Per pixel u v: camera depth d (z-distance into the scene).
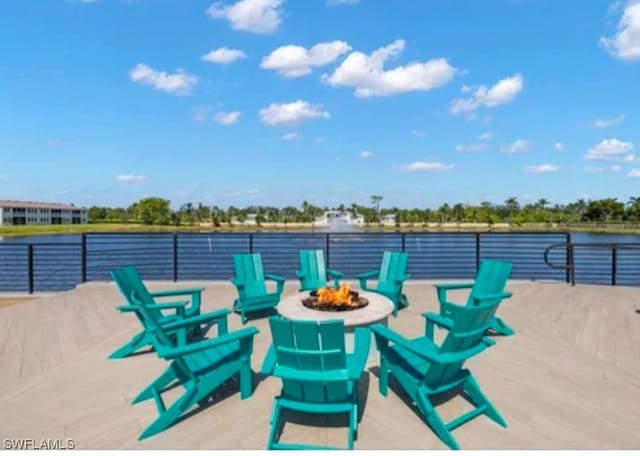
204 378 2.31
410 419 2.27
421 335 3.77
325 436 2.11
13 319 4.31
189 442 2.04
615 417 2.29
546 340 3.61
